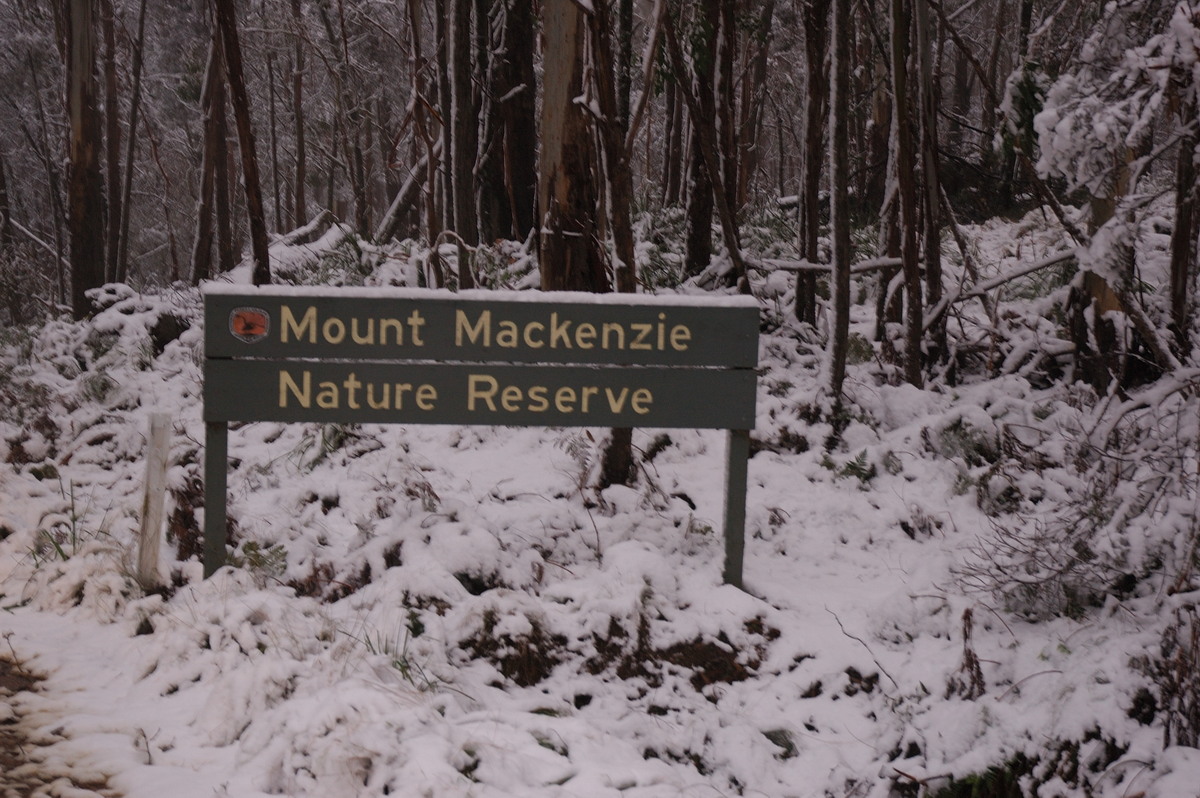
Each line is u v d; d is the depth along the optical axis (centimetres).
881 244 1062
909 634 584
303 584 591
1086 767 484
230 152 2634
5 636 552
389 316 575
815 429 798
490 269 1040
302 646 516
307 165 2775
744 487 608
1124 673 514
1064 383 878
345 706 445
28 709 476
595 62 670
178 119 2886
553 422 588
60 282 2438
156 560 592
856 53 1528
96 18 1661
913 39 921
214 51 1716
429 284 1005
